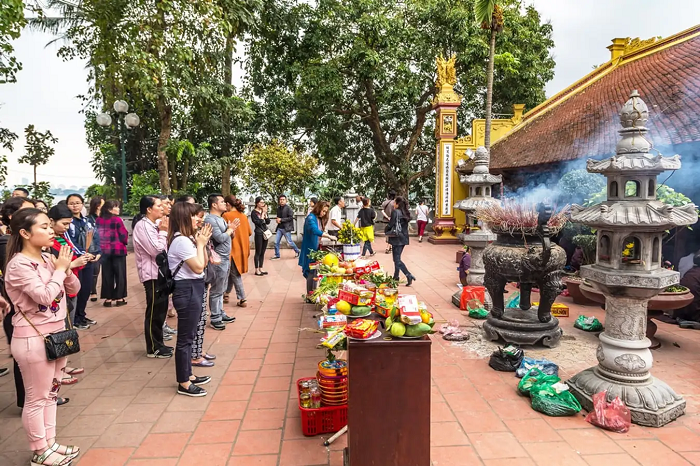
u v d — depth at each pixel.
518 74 18.62
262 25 17.64
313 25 18.31
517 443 3.13
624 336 3.56
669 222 3.24
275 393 3.96
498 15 10.44
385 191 22.80
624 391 3.48
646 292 3.36
